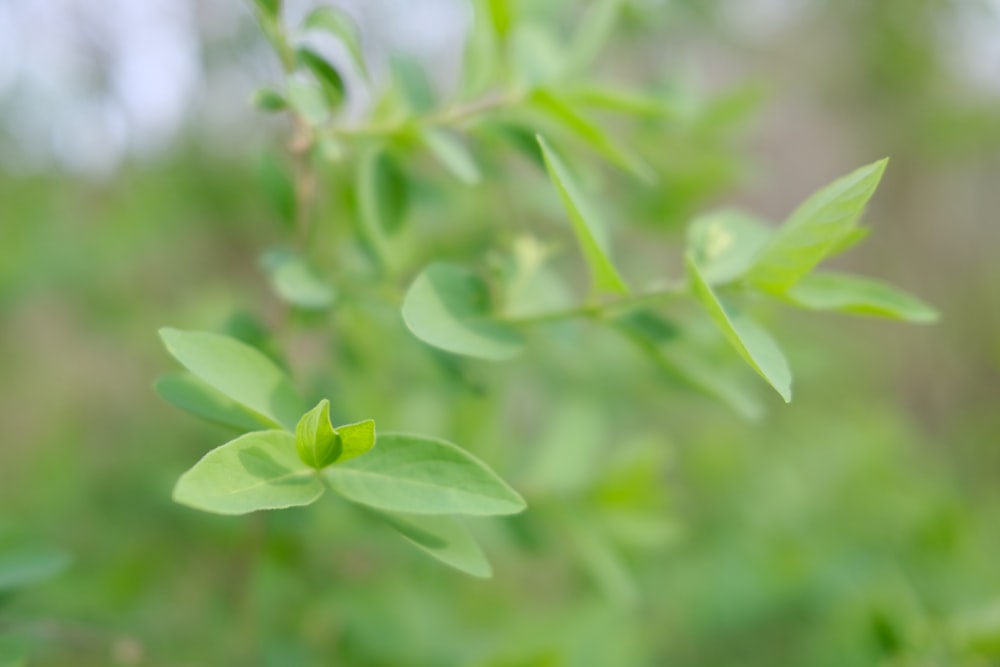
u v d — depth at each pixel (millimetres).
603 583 489
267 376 343
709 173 608
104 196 870
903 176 1612
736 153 661
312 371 452
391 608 517
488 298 379
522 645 463
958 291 1630
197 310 743
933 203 1629
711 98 641
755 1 1139
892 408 1088
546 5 463
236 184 806
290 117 425
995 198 1632
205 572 592
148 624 536
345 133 416
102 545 610
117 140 857
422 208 453
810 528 716
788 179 1514
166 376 352
